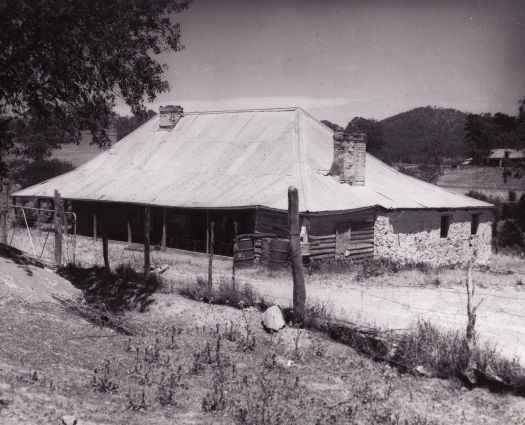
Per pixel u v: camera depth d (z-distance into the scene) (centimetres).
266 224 2320
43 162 4241
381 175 2912
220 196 2522
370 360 1053
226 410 781
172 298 1516
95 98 1576
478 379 905
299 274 1237
